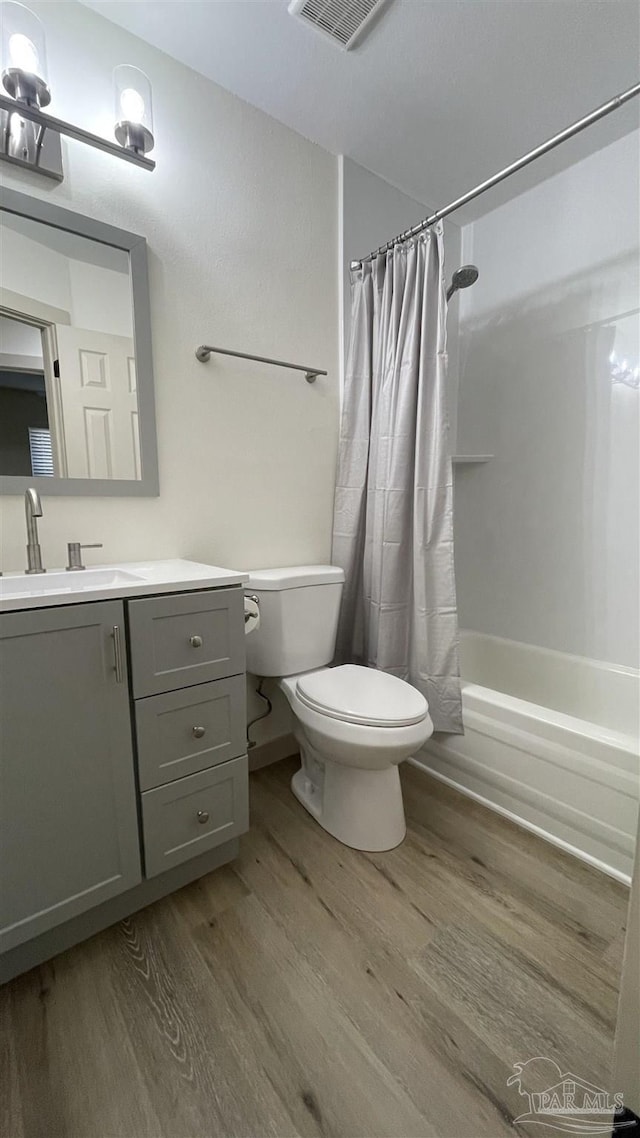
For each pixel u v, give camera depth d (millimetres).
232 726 1243
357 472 1937
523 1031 921
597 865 1337
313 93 1561
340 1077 848
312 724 1368
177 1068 858
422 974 1034
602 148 1772
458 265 2305
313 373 1836
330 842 1446
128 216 1390
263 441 1763
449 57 1416
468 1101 814
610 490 1864
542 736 1438
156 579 1146
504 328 2172
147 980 1018
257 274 1684
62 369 1312
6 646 892
